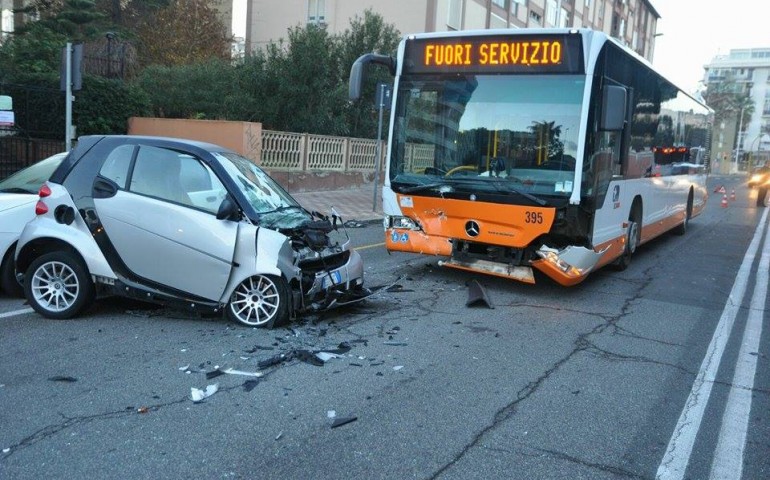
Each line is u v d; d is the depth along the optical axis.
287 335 6.07
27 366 5.19
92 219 6.25
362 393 4.86
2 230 7.03
